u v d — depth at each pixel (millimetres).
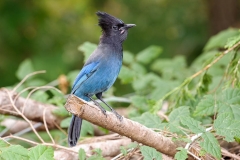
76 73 13023
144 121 8938
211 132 8734
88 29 20406
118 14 20703
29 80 13125
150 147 8109
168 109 10414
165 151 8336
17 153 7676
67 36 19438
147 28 20125
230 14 19000
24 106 10250
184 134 8898
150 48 13148
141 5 20469
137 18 20234
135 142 8766
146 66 18297
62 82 12289
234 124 8047
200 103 9086
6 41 18172
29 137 12203
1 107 10328
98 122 7957
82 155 8273
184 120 8117
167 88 12195
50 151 7648
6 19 17938
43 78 17703
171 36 20016
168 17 20141
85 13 20750
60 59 18234
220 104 9055
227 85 9828
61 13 19969
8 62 18109
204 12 20000
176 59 14086
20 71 13164
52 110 10867
